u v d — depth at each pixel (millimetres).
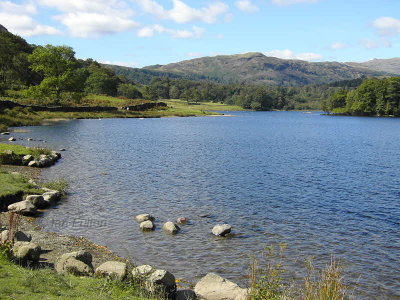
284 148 58438
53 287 9109
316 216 22312
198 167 38531
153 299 9961
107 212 21719
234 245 17234
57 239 16312
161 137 69500
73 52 122125
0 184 23141
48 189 24531
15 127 74438
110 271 10930
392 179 34062
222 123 123688
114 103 147875
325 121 155375
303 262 15461
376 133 94625
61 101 120625
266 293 10508
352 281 13898
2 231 13906
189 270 14391
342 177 34844
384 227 20406
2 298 7973
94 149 49000
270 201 25656
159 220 20750
